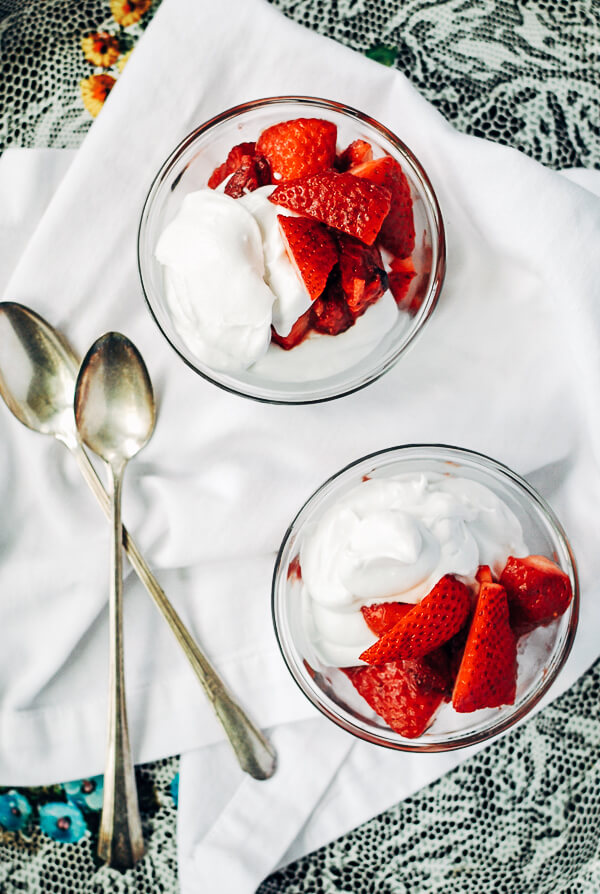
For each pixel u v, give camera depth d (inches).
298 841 23.5
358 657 22.0
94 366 23.1
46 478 23.4
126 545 23.2
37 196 23.2
